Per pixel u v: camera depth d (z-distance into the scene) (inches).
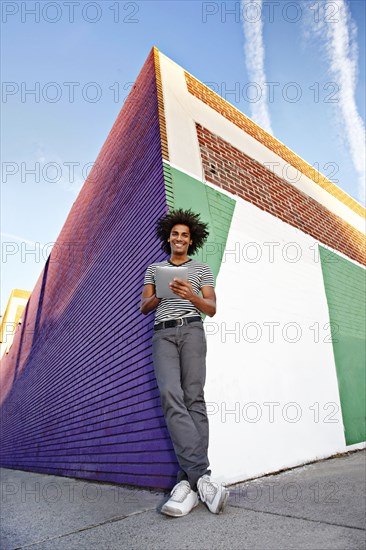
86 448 181.8
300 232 193.3
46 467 260.4
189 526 57.2
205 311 74.2
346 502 65.1
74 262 269.3
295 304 162.2
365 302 225.0
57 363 274.4
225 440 105.1
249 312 135.8
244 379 120.3
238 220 155.1
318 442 137.3
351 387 172.4
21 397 398.6
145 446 120.4
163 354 74.8
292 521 55.1
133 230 163.9
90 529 64.4
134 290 151.3
